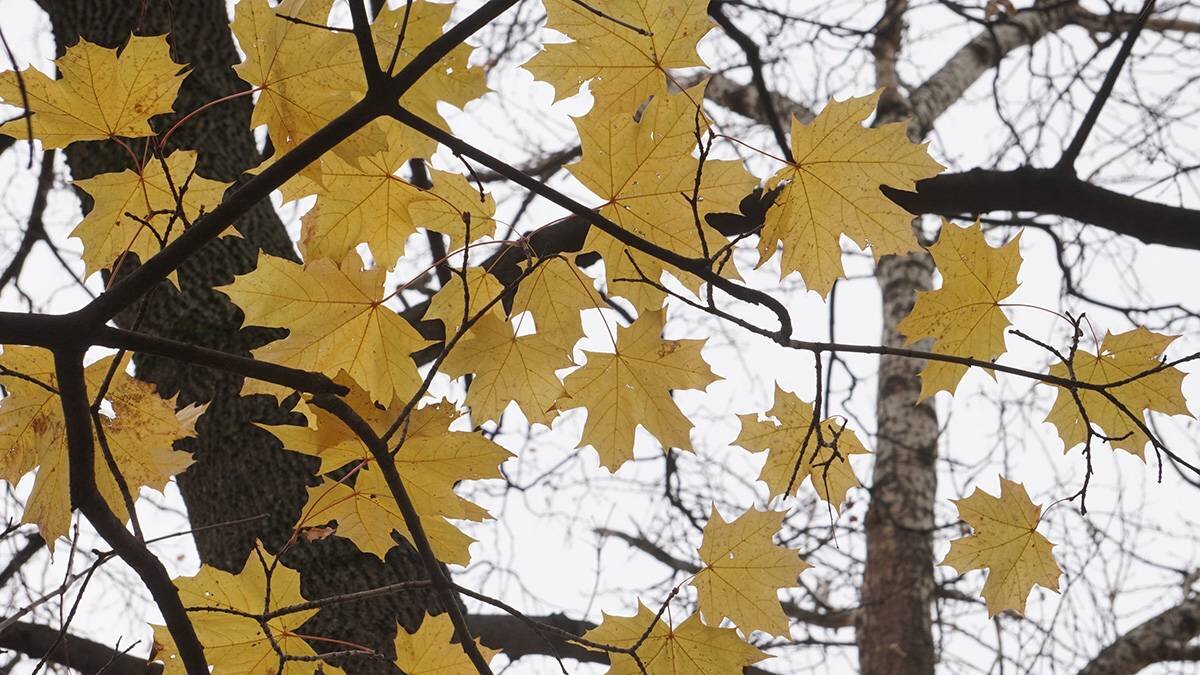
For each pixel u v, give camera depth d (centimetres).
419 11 141
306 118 142
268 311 144
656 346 150
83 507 138
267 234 209
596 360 150
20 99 137
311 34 140
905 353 141
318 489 142
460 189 149
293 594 147
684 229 146
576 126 142
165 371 197
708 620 150
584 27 140
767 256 147
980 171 206
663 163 143
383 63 142
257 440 192
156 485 147
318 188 148
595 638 150
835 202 145
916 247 144
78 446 138
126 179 145
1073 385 143
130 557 137
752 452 159
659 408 151
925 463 369
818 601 383
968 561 156
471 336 149
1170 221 203
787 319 138
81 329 136
